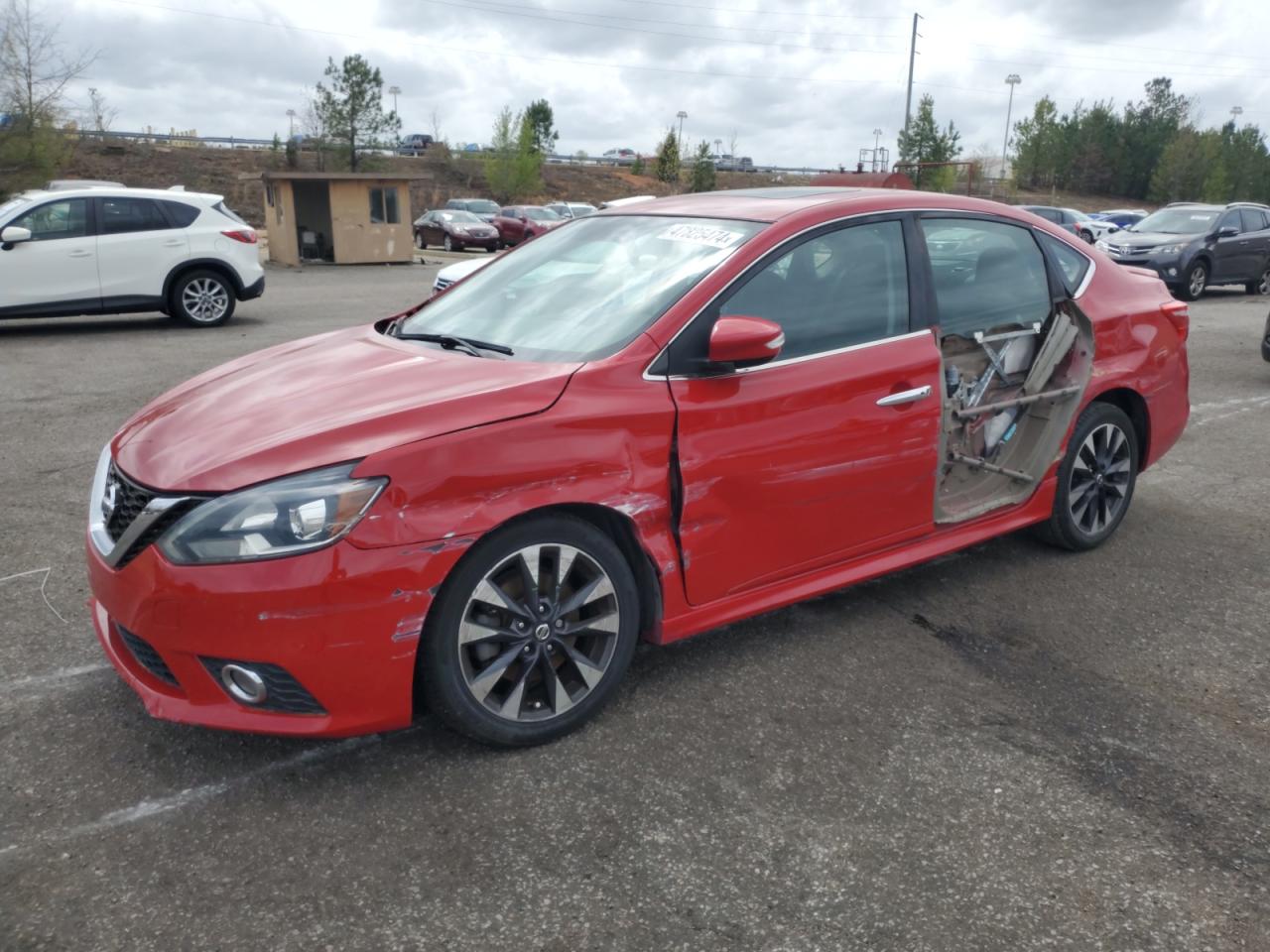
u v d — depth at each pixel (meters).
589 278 3.56
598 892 2.37
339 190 24.19
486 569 2.75
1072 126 76.38
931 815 2.69
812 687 3.36
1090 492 4.55
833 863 2.49
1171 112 78.12
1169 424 4.81
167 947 2.17
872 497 3.59
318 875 2.40
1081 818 2.69
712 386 3.14
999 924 2.29
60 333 11.61
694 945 2.21
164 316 13.43
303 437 2.64
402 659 2.65
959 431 4.14
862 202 3.69
